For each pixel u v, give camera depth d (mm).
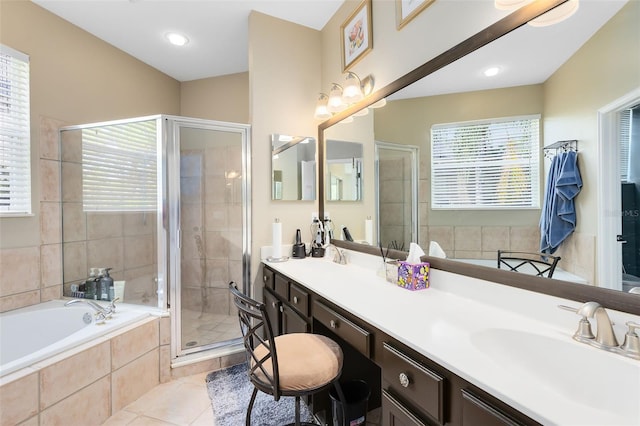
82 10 2250
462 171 1327
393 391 963
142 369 1844
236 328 2475
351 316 1212
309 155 2584
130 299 2238
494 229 1198
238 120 3312
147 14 2314
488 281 1197
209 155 2332
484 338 936
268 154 2430
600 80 877
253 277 2383
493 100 1198
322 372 1212
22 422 1272
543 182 1046
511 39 1132
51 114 2254
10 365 1297
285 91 2496
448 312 1123
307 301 1614
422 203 1529
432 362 810
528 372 883
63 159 2328
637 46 789
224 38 2654
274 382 1147
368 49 1946
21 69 2084
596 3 886
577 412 552
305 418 1629
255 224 2375
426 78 1499
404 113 1645
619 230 839
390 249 1764
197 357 2123
